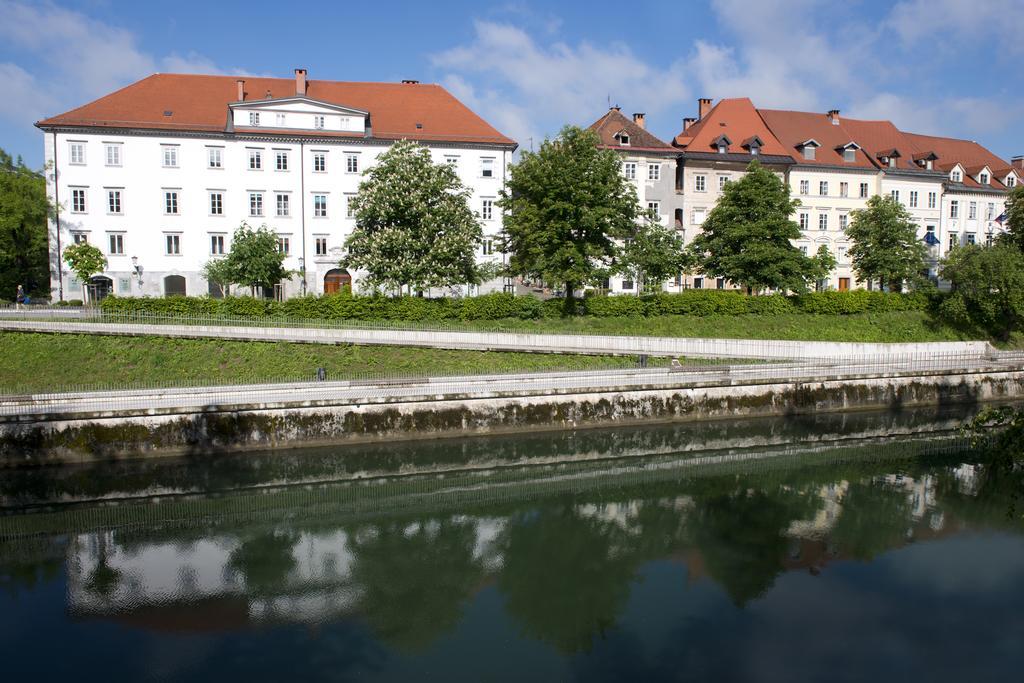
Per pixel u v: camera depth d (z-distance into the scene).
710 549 21.47
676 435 33.38
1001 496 26.36
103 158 51.25
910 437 34.62
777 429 34.97
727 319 47.50
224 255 52.28
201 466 26.67
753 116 66.88
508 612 17.62
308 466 27.48
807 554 21.08
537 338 38.66
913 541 22.11
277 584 18.92
